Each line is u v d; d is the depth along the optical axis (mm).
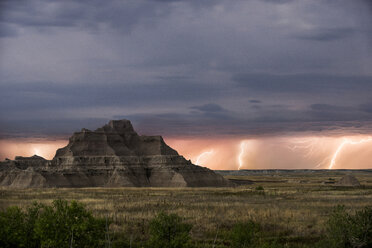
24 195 67438
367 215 25547
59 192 77250
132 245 25297
